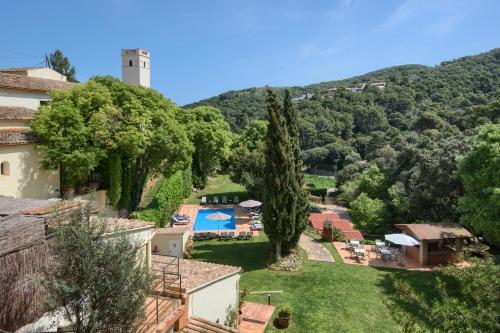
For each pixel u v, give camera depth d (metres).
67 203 10.72
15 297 8.04
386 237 28.73
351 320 19.20
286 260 26.97
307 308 20.39
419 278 24.94
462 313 8.03
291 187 26.53
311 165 93.31
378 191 44.44
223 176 74.69
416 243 27.52
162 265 17.69
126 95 30.70
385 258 28.53
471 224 26.45
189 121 54.62
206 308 15.64
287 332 17.91
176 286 14.34
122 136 27.69
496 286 8.38
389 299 21.36
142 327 9.91
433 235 27.34
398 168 43.81
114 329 7.99
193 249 30.64
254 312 19.50
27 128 27.80
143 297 8.66
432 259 27.77
